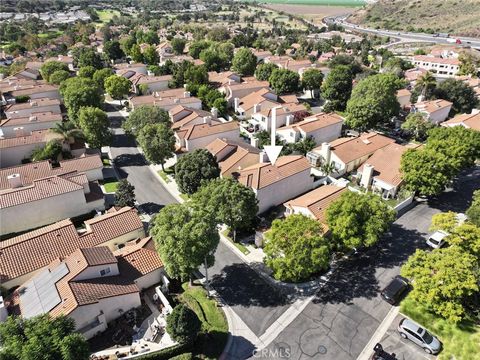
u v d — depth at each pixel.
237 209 46.91
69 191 55.78
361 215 45.16
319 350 35.81
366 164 64.25
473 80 116.19
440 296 36.22
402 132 87.00
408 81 120.56
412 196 59.25
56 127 74.88
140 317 39.28
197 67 119.31
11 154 72.44
